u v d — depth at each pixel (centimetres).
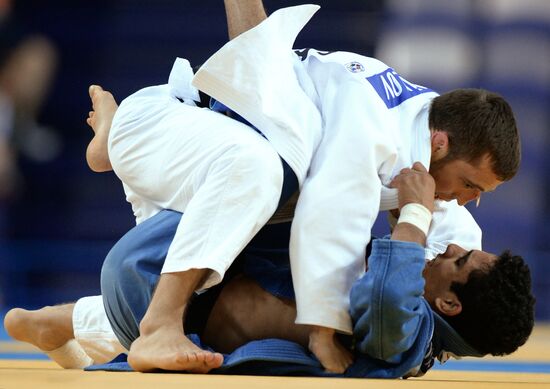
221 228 1046
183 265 1040
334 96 1147
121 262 1100
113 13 3497
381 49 3422
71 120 3434
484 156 1144
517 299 1105
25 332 1284
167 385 874
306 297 1033
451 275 1117
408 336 1033
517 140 1166
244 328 1122
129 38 3500
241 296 1131
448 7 3400
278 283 1122
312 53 1227
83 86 3459
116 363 1101
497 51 3397
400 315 1001
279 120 1098
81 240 3319
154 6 3506
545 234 3319
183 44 3509
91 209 3334
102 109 1304
